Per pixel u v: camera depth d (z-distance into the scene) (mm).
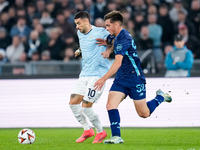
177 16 56156
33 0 62844
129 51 23969
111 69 23203
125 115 39562
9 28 60125
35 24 59031
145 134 32969
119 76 24469
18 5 63062
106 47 26484
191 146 24141
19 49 56344
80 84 26578
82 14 26328
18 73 43469
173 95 39531
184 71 40562
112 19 23875
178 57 40594
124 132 34844
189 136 31062
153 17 53688
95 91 26094
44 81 40375
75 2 59312
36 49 55719
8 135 32750
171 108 39531
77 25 26344
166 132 34656
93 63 26297
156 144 25250
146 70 43500
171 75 41031
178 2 56656
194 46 50812
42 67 43406
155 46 52750
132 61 24141
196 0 54906
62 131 36375
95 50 26312
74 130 37406
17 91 40438
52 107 40188
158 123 39594
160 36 53406
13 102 40406
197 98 39594
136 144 25031
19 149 22766
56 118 40125
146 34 52000
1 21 60312
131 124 39562
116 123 24312
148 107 25984
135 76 24281
